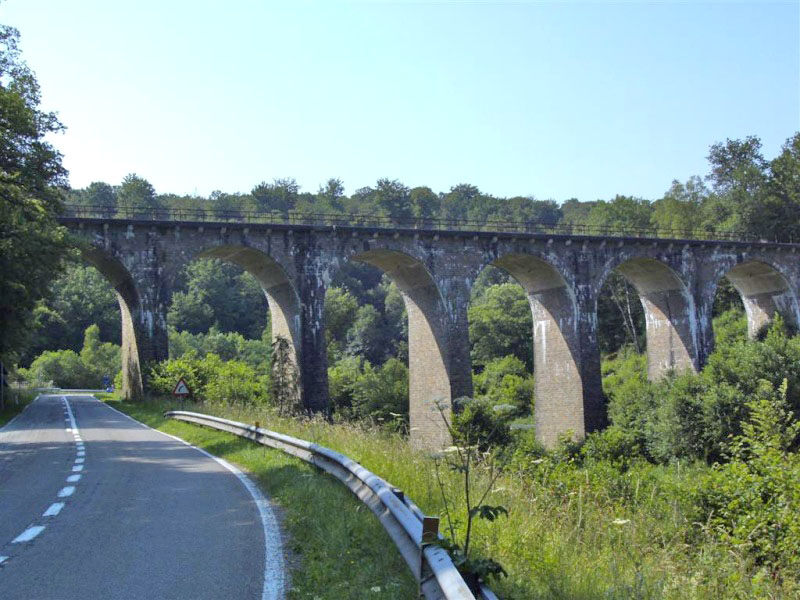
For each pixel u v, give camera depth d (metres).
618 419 41.28
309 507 11.01
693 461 34.06
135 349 42.50
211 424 26.30
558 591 7.18
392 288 116.00
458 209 162.75
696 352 53.47
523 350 87.44
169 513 11.45
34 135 30.78
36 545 9.31
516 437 23.66
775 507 15.12
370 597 6.81
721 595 9.91
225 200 148.75
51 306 47.56
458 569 6.30
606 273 51.06
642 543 11.91
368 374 65.81
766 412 20.12
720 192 95.06
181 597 7.11
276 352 44.81
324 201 153.62
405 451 14.57
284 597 7.12
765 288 60.94
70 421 35.25
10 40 30.55
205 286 118.00
